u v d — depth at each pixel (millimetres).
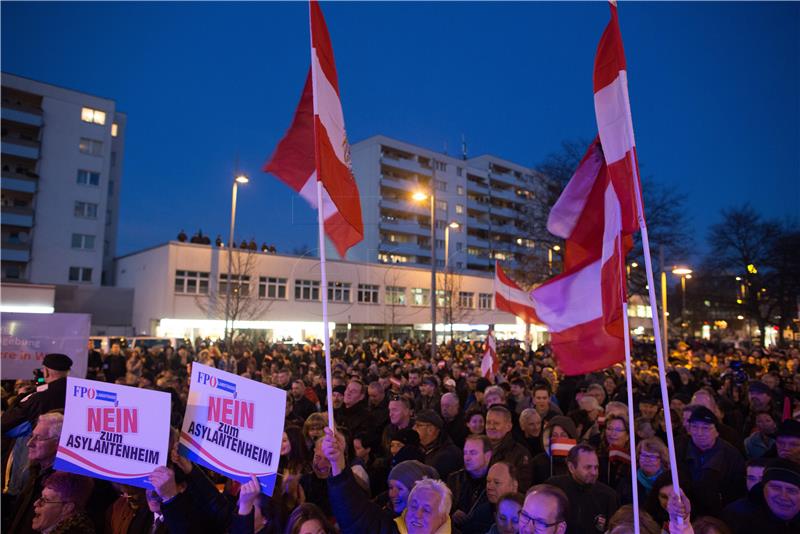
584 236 4438
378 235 67000
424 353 24797
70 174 47906
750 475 4246
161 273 40281
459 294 52125
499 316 60594
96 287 42094
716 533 3326
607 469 5562
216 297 40125
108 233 59031
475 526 4352
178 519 3074
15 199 47156
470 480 4824
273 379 10633
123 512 3848
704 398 6375
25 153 45906
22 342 9023
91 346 17641
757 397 7059
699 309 49188
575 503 4145
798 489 3578
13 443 5852
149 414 3189
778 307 39469
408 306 52281
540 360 18891
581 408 7691
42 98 47469
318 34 3760
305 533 3213
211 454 3115
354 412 7344
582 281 4434
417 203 71250
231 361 16281
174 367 16938
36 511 3486
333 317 46438
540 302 4609
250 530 2992
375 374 11992
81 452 3172
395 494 3854
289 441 4375
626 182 3441
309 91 4102
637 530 2936
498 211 80938
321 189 3367
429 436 5559
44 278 45938
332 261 47062
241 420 3117
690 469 4871
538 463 5383
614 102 3553
